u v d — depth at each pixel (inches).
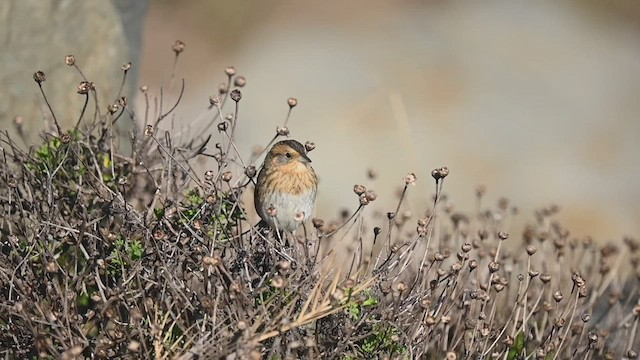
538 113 1184.8
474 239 587.5
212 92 1251.8
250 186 634.8
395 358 461.4
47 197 502.0
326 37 1342.3
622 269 733.3
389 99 1125.7
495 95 1204.5
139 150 529.0
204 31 1376.7
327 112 1147.9
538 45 1325.0
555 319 505.0
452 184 1048.2
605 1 1454.2
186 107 1200.2
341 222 631.8
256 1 1429.6
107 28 708.0
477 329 478.9
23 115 668.1
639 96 1248.2
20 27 673.0
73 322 448.1
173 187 527.5
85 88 501.4
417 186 959.0
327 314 440.8
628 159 1132.5
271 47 1331.2
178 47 573.0
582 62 1302.9
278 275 460.1
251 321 449.7
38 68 677.9
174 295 450.0
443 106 1173.1
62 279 484.7
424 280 502.9
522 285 573.0
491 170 1081.4
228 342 434.0
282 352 448.8
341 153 1070.4
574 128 1170.0
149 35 1374.3
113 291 455.5
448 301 505.0
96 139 548.1
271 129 1120.8
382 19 1382.9
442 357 492.4
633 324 573.3
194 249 477.7
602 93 1246.9
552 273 600.7
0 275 471.2
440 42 1314.0
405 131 1000.2
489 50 1300.4
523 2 1428.4
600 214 1043.9
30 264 476.1
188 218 492.4
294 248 490.0
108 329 462.9
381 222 738.8
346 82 1213.7
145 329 451.2
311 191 565.0
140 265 465.7
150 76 1295.5
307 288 463.5
